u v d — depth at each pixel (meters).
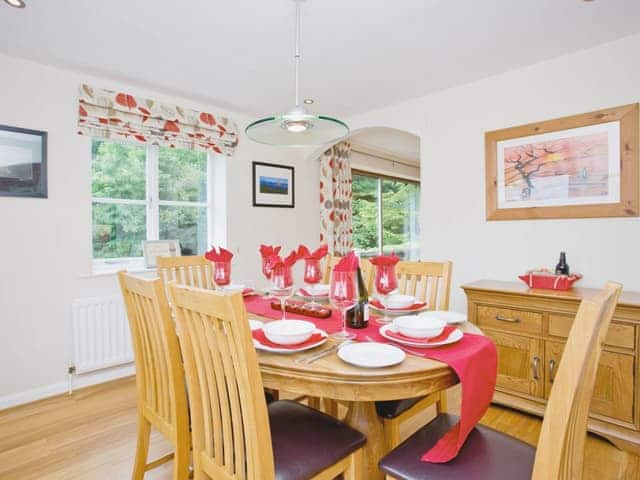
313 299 2.02
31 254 2.53
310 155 4.24
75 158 2.71
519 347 2.30
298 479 1.08
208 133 3.42
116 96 2.86
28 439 2.05
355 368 1.09
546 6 1.95
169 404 1.42
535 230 2.69
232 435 1.13
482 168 2.94
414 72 2.77
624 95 2.30
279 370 1.12
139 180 3.22
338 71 2.74
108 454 1.92
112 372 2.90
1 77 2.41
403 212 6.31
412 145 5.11
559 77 2.55
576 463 0.98
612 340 1.98
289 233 4.15
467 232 3.04
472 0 1.88
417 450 1.20
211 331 1.06
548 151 2.60
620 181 2.32
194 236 3.58
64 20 2.03
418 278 2.20
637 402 1.91
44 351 2.58
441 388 1.11
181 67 2.64
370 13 1.99
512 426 2.18
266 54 2.45
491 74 2.82
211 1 1.86
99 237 3.00
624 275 2.33
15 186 2.46
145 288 1.35
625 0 1.90
